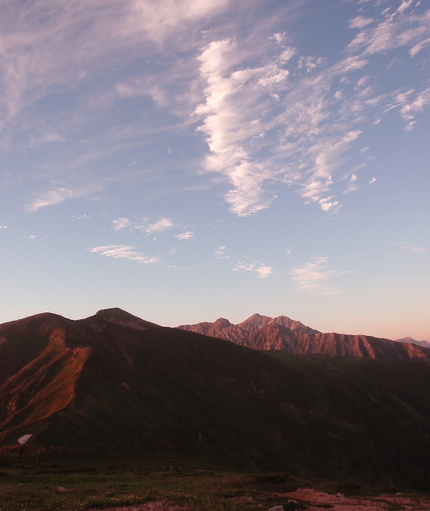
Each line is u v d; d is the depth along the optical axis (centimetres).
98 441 6038
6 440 5397
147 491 2775
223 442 7956
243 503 2628
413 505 3522
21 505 2194
